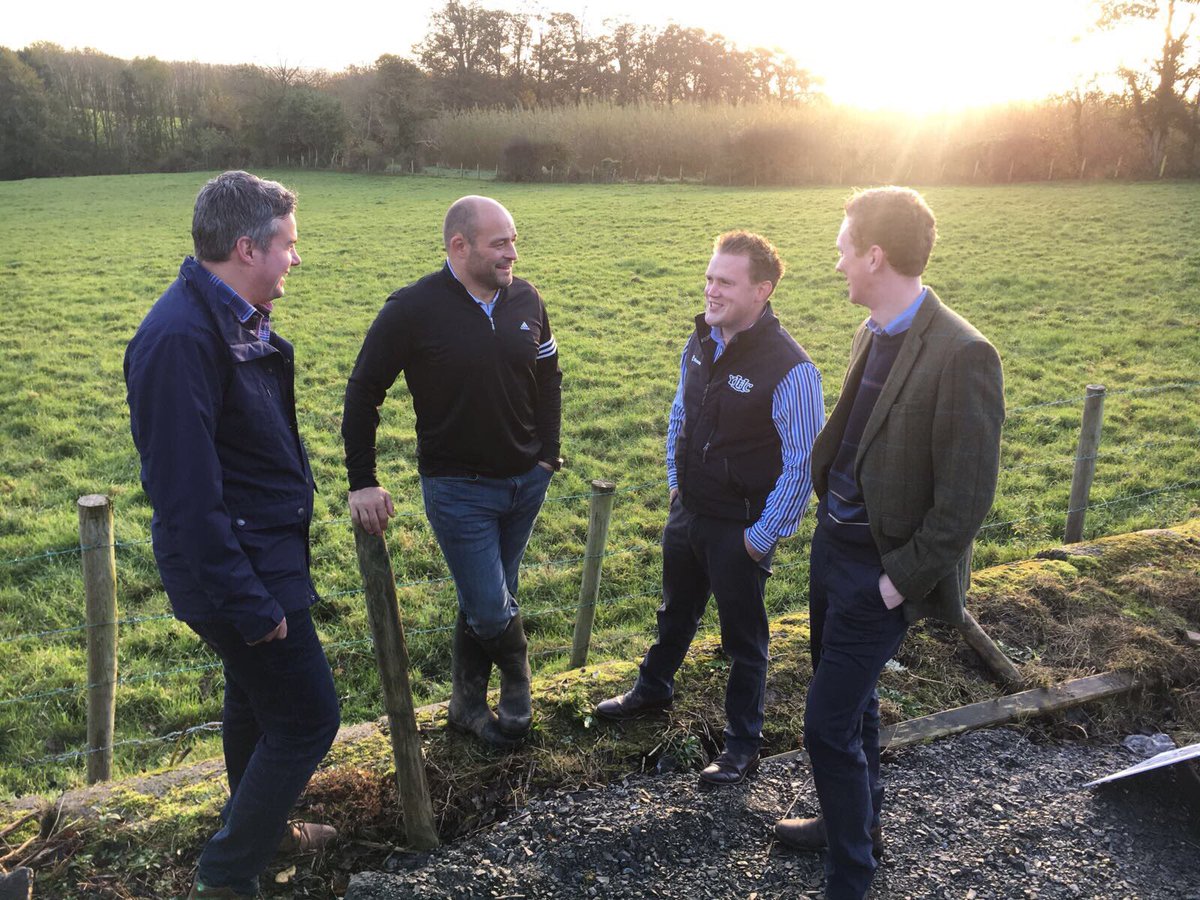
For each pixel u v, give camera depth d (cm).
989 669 375
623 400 975
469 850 273
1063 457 791
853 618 245
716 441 284
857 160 3672
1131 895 264
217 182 214
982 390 220
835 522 253
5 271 1756
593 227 2286
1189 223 2014
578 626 440
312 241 2139
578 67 8238
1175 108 3269
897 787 307
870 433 235
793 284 1536
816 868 272
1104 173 3447
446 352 276
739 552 286
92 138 5722
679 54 8281
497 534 303
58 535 634
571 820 284
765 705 348
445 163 5175
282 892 260
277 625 213
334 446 845
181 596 215
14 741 419
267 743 236
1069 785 312
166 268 1791
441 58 7931
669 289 1547
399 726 262
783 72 8369
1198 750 289
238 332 216
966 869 272
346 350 1199
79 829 271
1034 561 464
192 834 272
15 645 498
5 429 873
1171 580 439
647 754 319
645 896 261
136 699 453
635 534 658
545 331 306
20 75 5519
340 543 630
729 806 293
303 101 5147
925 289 238
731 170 3762
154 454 200
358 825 280
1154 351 1135
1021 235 1948
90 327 1310
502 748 314
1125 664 373
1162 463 769
